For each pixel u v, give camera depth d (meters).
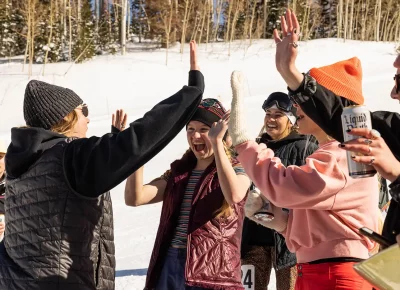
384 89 23.25
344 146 2.54
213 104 4.13
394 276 2.56
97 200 3.37
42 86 3.52
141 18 44.91
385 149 2.53
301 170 3.31
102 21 43.75
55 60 35.69
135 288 6.34
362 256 3.43
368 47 37.03
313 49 36.47
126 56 35.44
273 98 5.40
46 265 3.27
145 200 4.24
